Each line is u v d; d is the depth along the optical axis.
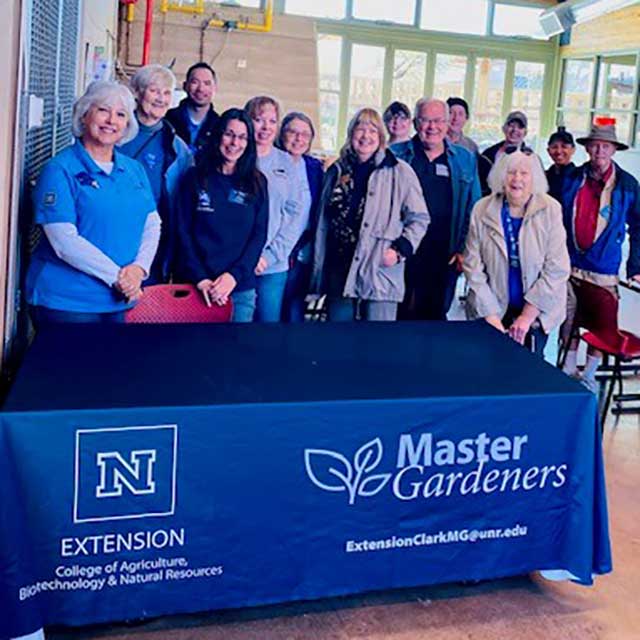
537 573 2.63
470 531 2.38
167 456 2.07
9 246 2.54
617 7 6.59
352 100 11.09
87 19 5.24
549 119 11.65
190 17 9.21
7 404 2.00
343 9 10.80
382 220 3.82
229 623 2.30
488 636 2.32
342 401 2.18
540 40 11.41
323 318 4.72
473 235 3.62
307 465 2.18
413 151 4.11
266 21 9.46
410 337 2.85
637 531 2.99
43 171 2.79
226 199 3.45
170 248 3.50
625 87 10.04
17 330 2.94
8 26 2.31
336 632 2.29
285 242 3.86
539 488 2.41
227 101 9.36
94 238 2.84
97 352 2.47
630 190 4.51
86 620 2.11
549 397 2.34
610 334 4.00
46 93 3.38
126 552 2.10
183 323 2.93
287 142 3.81
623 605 2.50
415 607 2.43
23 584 1.98
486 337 2.88
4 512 1.93
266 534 2.20
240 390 2.21
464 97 11.45
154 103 3.48
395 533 2.31
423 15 11.06
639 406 4.46
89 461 2.01
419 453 2.27
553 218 3.51
